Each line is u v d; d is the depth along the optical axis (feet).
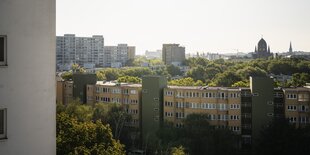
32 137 45.52
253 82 254.47
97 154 108.27
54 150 48.01
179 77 598.34
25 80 44.47
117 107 268.41
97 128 123.34
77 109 215.31
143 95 278.87
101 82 350.02
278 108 262.06
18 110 44.04
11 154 43.78
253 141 253.65
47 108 46.85
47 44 46.44
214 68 542.57
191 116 249.55
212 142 213.66
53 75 47.39
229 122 262.06
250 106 260.01
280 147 210.59
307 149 214.28
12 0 42.78
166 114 278.26
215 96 264.31
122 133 258.57
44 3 45.80
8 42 42.78
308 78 417.08
